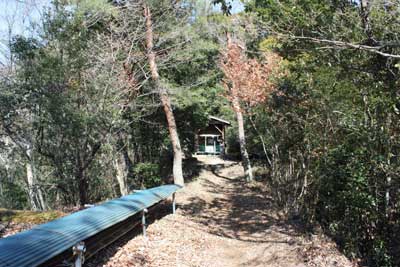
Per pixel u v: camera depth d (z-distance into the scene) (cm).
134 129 1348
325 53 435
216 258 591
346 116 553
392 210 490
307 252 543
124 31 1026
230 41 1356
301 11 376
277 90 825
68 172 888
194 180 1625
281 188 971
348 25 372
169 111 1160
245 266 544
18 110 792
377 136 492
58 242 342
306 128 722
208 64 1488
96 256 499
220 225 866
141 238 639
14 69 804
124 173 1259
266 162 1612
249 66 1246
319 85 630
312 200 720
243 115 1584
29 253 297
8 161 991
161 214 926
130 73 1081
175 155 1161
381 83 435
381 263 469
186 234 732
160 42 1126
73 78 831
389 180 483
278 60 1027
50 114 780
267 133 1033
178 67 1273
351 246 519
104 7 907
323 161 645
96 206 579
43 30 813
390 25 352
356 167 522
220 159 2489
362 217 527
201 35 1248
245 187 1432
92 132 841
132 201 659
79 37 845
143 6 1089
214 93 1570
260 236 727
